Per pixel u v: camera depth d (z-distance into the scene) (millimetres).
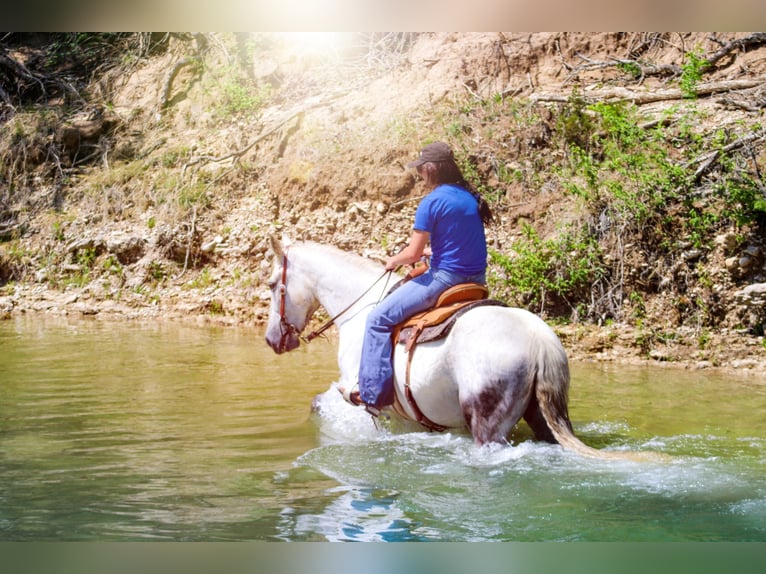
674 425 7117
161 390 8617
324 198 14312
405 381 6129
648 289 11141
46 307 14461
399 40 17141
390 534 4609
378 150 14227
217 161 16297
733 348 10078
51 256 15867
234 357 10508
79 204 16812
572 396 8297
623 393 8438
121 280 15039
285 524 4793
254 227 14602
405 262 6207
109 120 18438
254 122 16859
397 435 6656
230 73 18188
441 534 4582
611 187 11547
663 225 11305
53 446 6523
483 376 5672
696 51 13070
